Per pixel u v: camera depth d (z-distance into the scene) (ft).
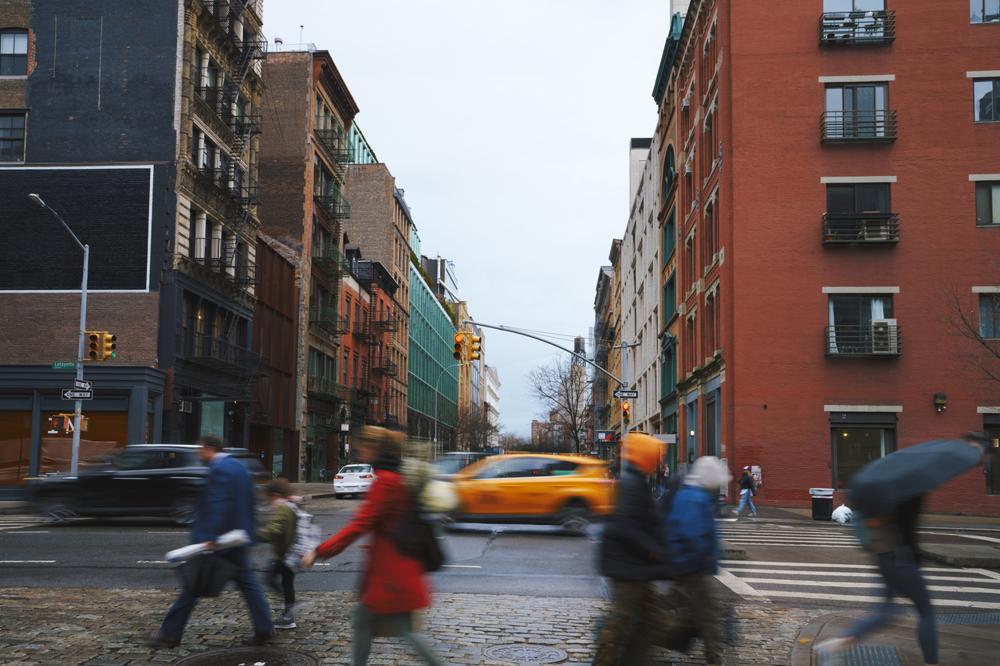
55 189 108.27
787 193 101.14
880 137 100.17
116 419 100.78
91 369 101.04
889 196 100.37
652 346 187.32
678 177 146.30
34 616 28.43
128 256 106.93
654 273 184.03
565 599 32.40
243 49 129.49
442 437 354.13
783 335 99.30
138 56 111.04
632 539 18.61
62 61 111.04
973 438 21.59
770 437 97.96
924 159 100.22
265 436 145.28
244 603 30.81
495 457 60.75
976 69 100.73
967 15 101.45
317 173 175.42
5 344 105.29
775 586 37.81
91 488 63.41
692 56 136.05
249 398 124.26
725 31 106.22
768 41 103.35
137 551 47.50
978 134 100.07
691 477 21.81
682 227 143.84
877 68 101.71
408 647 24.32
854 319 99.30
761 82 102.83
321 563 42.27
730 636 22.63
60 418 87.25
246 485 23.90
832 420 98.02
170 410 105.19
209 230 120.37
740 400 98.78
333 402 183.01
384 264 240.73
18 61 111.34
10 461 101.09
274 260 146.72
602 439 142.51
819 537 62.28
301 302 160.76
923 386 97.35
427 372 328.49
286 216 163.12
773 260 100.42
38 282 106.32
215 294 118.93
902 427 97.04
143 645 24.31
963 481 95.61
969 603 34.50
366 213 242.99
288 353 155.02
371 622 18.39
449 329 400.67
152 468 63.72
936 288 98.37
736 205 101.40
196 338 113.19
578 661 23.06
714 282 112.57
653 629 18.85
